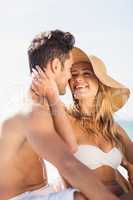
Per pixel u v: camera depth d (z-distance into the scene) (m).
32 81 2.17
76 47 2.50
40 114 1.70
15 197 1.73
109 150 2.29
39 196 1.72
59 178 1.87
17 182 1.74
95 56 2.54
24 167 1.75
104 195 1.62
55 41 2.27
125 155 2.41
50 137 1.65
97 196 1.61
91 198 1.62
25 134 1.68
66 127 2.24
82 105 2.38
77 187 1.63
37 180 1.82
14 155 1.71
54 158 1.62
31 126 1.66
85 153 2.21
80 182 1.62
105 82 2.48
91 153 2.21
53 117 2.20
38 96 2.06
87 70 2.42
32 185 1.80
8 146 1.71
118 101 2.51
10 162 1.72
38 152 1.66
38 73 2.21
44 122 1.68
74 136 2.26
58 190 1.84
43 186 1.83
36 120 1.67
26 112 1.70
